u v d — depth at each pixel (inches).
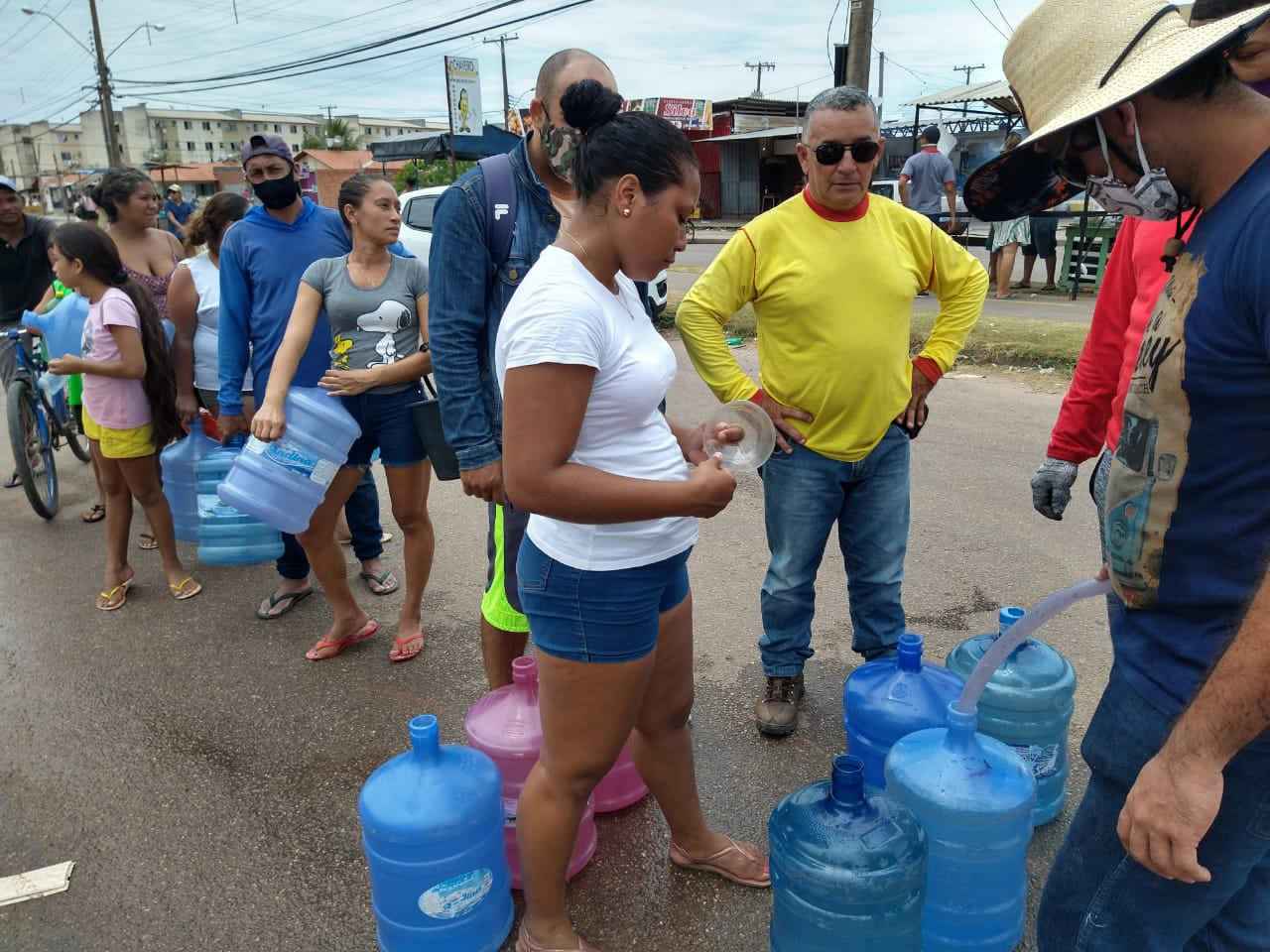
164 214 516.7
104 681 147.3
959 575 170.1
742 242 114.0
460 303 104.7
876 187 614.5
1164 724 57.2
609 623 75.2
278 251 151.8
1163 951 61.3
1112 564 61.6
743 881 98.8
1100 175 58.0
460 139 864.3
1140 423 58.0
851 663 144.3
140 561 200.2
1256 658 46.8
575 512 68.5
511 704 100.0
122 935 94.6
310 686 144.2
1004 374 314.5
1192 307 53.7
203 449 187.2
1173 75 51.4
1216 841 56.5
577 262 69.9
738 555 188.4
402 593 177.5
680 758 95.3
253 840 109.0
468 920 87.0
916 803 85.9
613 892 98.4
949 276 118.6
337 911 97.3
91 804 116.3
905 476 121.4
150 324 166.2
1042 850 101.2
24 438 218.4
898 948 78.0
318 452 135.4
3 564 199.0
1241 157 51.9
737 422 89.0
